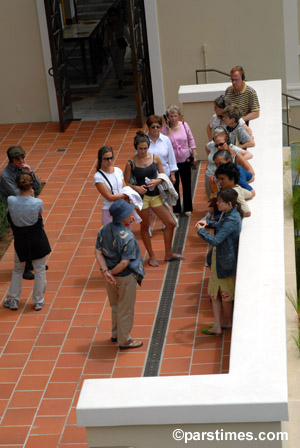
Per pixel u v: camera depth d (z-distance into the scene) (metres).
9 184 9.04
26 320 8.59
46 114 15.24
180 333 8.02
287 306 7.41
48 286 9.27
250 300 6.12
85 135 14.26
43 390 7.43
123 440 5.16
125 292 7.56
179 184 11.31
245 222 7.47
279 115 10.63
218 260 7.46
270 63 14.61
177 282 9.01
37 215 8.38
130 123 14.68
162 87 14.84
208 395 5.02
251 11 14.23
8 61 14.87
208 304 8.52
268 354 5.41
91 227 10.67
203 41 14.50
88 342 8.10
